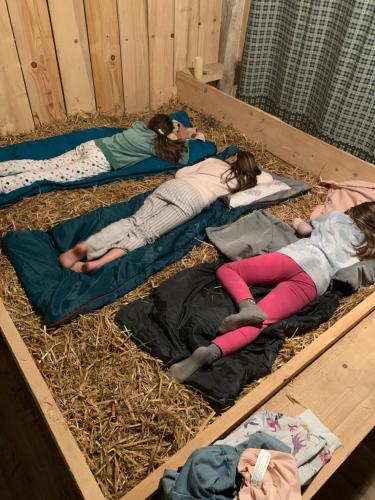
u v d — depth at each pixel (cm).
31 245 176
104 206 213
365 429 124
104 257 177
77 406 132
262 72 292
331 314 163
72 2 239
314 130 277
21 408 169
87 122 281
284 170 255
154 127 249
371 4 208
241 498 95
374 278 175
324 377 137
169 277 177
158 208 195
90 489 105
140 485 105
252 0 261
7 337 140
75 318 157
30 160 228
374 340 149
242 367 141
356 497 151
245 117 274
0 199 204
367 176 224
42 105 266
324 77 255
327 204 222
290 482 97
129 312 158
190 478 98
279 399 130
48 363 143
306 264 166
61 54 253
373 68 222
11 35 232
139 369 143
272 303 158
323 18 239
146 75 294
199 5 284
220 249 187
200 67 291
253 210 216
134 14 262
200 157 253
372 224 181
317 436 118
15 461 154
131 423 129
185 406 134
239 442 116
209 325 154
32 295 159
